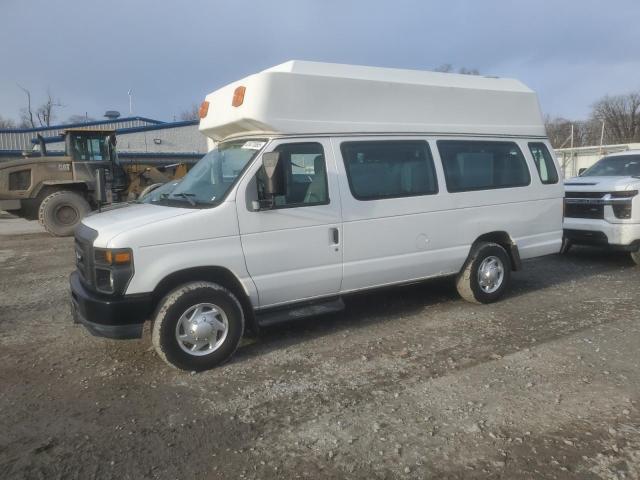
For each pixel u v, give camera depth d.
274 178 4.67
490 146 6.59
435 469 3.25
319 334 5.71
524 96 6.99
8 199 14.43
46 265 9.85
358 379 4.55
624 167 9.99
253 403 4.16
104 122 40.66
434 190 6.04
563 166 34.31
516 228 6.80
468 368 4.72
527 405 4.01
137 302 4.50
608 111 63.50
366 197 5.55
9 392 4.44
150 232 4.50
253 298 5.01
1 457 3.48
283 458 3.41
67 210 14.49
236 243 4.84
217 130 5.76
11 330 6.03
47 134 38.72
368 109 5.63
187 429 3.79
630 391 4.21
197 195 5.12
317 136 5.29
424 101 6.04
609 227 8.65
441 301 6.88
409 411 3.97
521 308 6.51
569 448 3.44
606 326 5.75
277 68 5.34
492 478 3.15
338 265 5.42
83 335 5.82
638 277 8.11
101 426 3.86
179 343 4.66
